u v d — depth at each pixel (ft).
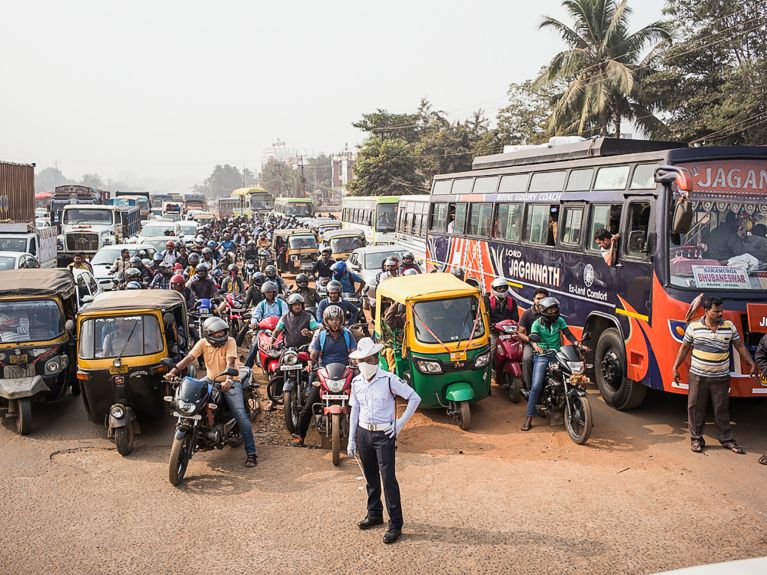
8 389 32.14
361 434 21.68
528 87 153.89
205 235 121.49
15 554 20.92
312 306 43.70
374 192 194.80
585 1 110.42
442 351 33.12
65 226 109.50
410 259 53.31
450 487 25.39
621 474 26.23
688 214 27.94
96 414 32.09
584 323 37.55
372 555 20.34
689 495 24.06
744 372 29.14
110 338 31.94
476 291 35.24
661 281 30.17
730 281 29.68
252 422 34.99
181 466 26.68
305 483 26.43
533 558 19.86
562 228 40.42
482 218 53.36
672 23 105.60
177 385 28.89
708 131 101.19
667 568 19.10
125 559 20.51
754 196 30.50
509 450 29.66
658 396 37.76
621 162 34.91
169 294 36.47
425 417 35.24
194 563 20.20
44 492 25.72
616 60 108.88
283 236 107.04
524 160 48.32
